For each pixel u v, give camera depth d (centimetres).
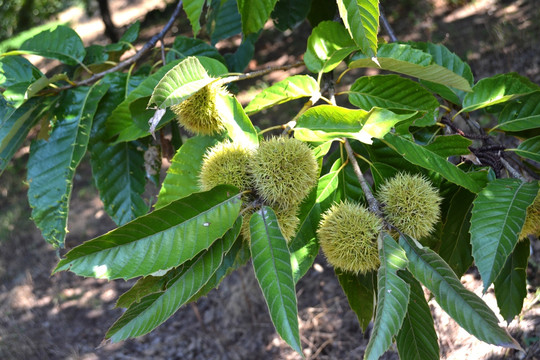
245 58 110
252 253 60
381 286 58
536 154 77
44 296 305
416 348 65
